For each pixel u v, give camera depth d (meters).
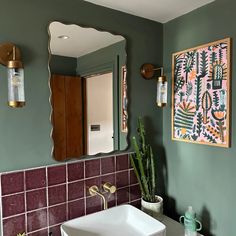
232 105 1.28
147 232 1.28
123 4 1.40
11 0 1.12
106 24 1.44
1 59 1.08
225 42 1.29
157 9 1.47
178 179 1.63
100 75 1.43
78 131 1.35
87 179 1.39
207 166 1.43
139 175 1.57
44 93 1.23
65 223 1.22
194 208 1.52
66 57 1.29
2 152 1.12
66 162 1.31
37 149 1.22
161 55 1.72
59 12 1.26
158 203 1.50
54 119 1.26
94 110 1.41
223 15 1.31
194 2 1.38
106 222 1.36
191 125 1.51
